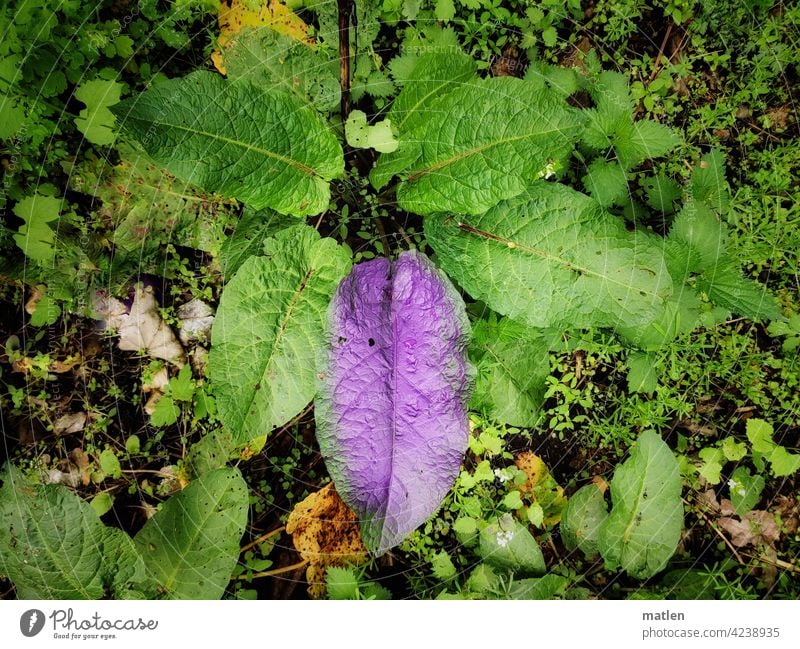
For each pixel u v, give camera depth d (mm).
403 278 628
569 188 618
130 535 645
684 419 677
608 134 645
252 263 607
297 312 612
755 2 681
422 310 622
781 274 681
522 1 671
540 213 617
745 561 661
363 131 614
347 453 606
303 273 617
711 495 669
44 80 628
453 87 612
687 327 639
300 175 608
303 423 663
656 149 637
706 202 669
